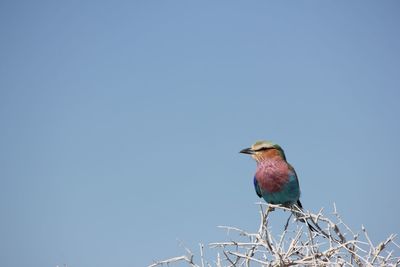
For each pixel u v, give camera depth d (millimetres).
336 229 10750
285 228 11930
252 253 10492
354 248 10484
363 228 10141
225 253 10203
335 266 10164
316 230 11258
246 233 10492
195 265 10086
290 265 10250
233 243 10359
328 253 10398
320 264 10117
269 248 10352
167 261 10141
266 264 10375
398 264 9961
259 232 10523
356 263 10180
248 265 10258
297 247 10312
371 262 9961
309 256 10297
